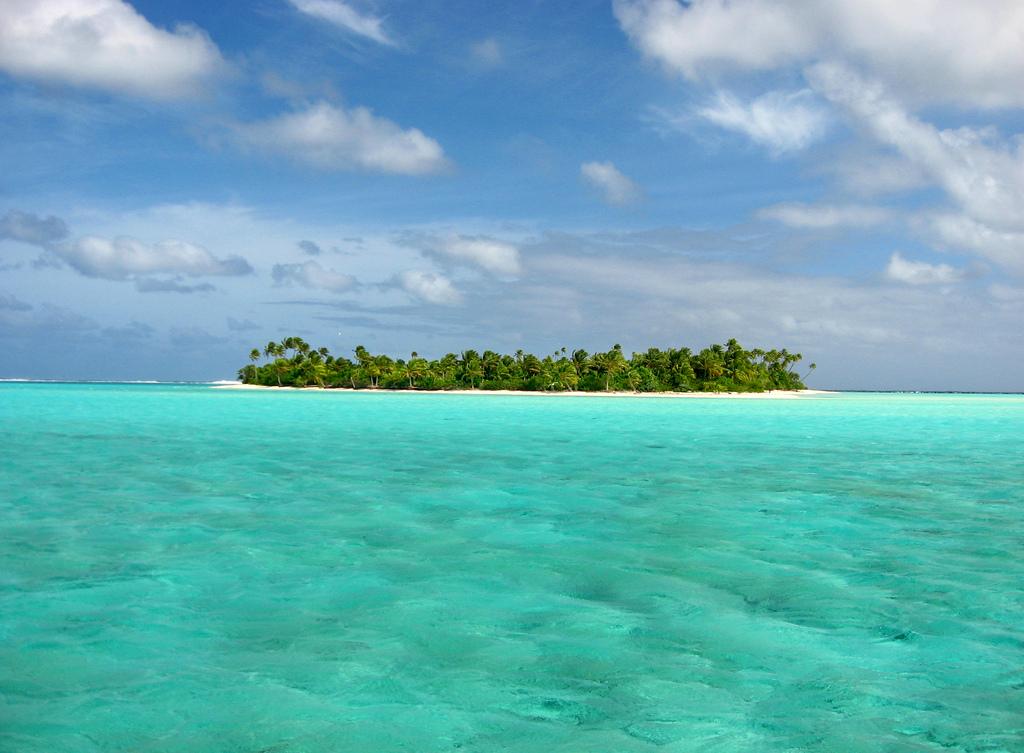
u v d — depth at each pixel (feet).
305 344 488.02
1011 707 18.72
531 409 203.21
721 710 18.49
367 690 19.58
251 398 272.51
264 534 38.32
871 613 26.14
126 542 36.32
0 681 19.97
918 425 143.54
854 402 345.72
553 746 16.63
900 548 36.14
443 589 28.81
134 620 24.97
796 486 56.39
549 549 35.58
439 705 18.71
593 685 19.97
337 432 108.27
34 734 17.11
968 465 71.51
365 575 30.73
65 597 27.40
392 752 16.37
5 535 37.65
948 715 18.25
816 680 20.36
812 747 16.61
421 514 44.16
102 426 114.83
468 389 443.32
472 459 73.82
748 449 87.97
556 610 26.32
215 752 16.34
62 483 55.01
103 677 20.27
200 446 84.38
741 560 33.63
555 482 57.67
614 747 16.58
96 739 16.88
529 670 20.94
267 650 22.33
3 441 88.79
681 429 124.98
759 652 22.41
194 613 25.79
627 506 47.32
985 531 40.16
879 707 18.70
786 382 531.91
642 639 23.45
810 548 36.04
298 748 16.53
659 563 33.01
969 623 25.16
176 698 18.99
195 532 38.68
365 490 52.80
